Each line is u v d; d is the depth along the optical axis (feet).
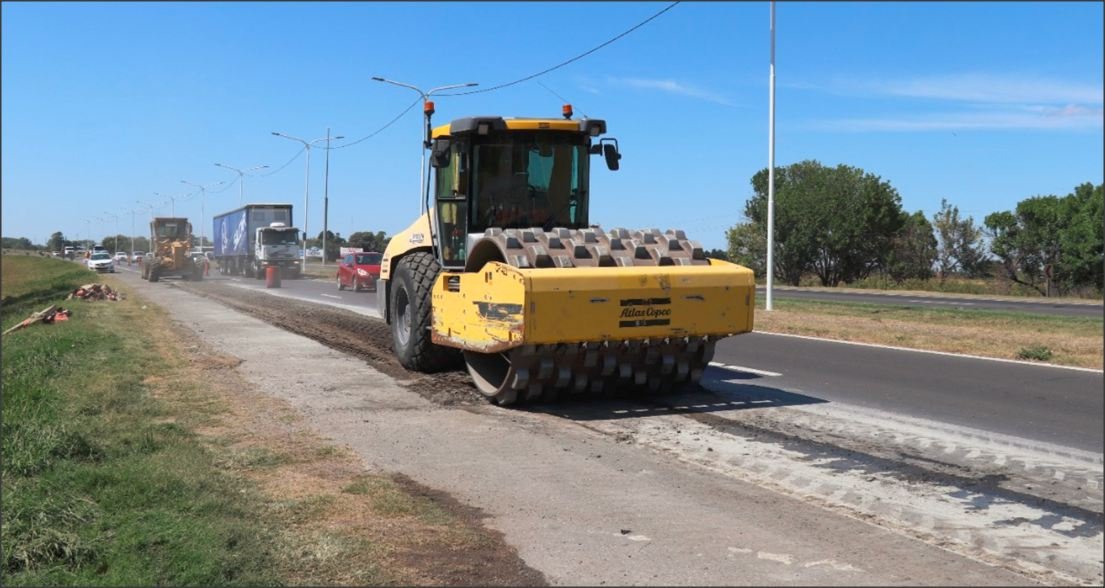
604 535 18.57
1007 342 54.24
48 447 23.63
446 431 28.25
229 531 18.34
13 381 37.06
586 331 29.73
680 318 31.19
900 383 38.78
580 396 34.47
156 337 54.60
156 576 16.38
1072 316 79.82
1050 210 147.02
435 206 39.93
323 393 34.88
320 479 22.59
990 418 31.01
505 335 30.17
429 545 18.01
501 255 31.96
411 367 40.24
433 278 39.70
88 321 66.44
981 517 20.01
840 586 15.90
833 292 143.43
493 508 20.36
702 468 23.91
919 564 16.99
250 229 181.57
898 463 24.68
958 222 177.99
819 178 196.95
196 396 33.83
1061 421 30.55
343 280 127.65
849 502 21.04
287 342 52.29
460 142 38.01
